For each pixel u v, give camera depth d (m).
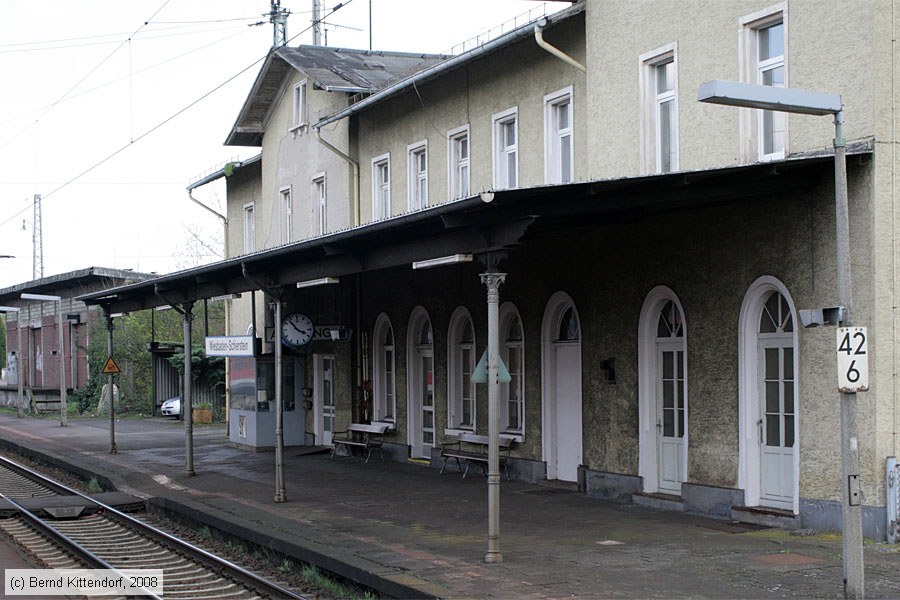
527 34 16.19
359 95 23.09
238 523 13.84
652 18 14.32
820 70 11.89
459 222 11.02
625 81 14.78
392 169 21.97
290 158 26.34
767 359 12.84
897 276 11.38
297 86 25.86
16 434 34.25
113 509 16.61
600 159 15.27
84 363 48.59
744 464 12.93
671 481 14.47
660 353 14.68
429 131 20.55
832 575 9.73
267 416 25.22
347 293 23.61
